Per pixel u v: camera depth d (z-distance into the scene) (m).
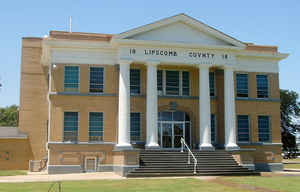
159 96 35.44
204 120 33.50
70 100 33.22
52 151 32.16
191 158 31.11
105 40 34.50
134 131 34.50
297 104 68.19
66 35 33.88
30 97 39.50
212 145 35.69
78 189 19.69
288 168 42.19
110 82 34.09
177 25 34.16
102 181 24.19
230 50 34.81
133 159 28.50
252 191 19.34
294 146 67.31
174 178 26.34
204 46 33.97
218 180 24.75
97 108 33.66
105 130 33.53
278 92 38.09
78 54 33.75
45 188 20.08
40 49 40.19
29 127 39.19
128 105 32.19
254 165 34.88
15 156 38.66
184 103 35.91
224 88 35.06
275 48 39.03
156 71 33.25
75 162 32.44
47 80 39.94
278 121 37.69
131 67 35.16
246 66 37.53
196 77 36.53
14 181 24.23
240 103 36.97
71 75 33.56
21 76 39.56
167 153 31.03
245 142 36.53
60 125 32.69
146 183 22.92
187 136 35.94
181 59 33.69
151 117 32.56
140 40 32.56
